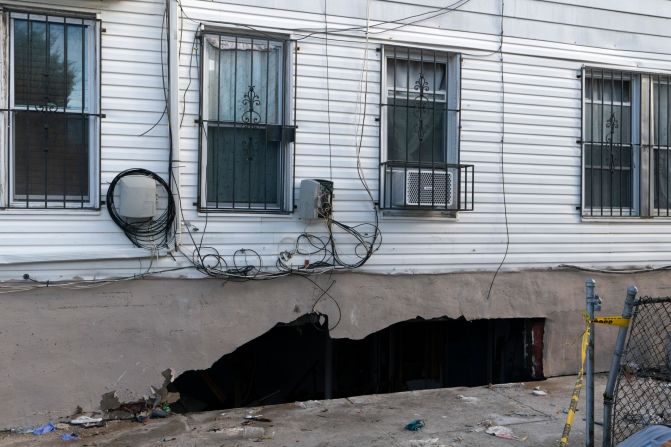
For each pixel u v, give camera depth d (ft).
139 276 21.15
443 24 25.02
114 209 20.85
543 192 26.45
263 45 22.95
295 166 23.00
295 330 27.73
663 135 28.50
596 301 16.31
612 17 27.48
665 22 28.37
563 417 21.07
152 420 20.71
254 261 22.47
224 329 22.08
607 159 27.86
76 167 20.90
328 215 22.79
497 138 25.77
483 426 20.06
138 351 21.18
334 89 23.57
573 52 26.89
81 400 20.56
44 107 20.53
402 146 24.82
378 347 28.91
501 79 25.84
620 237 27.66
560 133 26.71
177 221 21.43
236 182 22.84
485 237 25.58
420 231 24.64
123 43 21.08
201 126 21.91
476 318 25.41
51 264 20.35
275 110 23.21
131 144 21.16
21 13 20.22
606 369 27.32
